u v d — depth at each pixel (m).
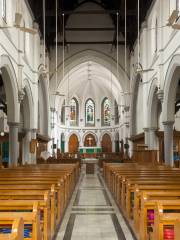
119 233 8.51
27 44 25.11
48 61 34.94
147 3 25.89
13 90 20.83
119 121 48.72
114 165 19.91
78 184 20.59
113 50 36.59
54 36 35.50
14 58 20.81
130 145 37.50
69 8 34.28
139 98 33.00
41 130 34.88
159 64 21.72
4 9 18.94
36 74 27.75
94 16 35.50
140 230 7.49
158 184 9.12
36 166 19.56
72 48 36.59
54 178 10.91
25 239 5.33
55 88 36.50
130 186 9.55
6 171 14.07
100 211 11.49
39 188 8.16
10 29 19.56
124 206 10.92
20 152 27.12
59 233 8.55
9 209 5.96
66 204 12.72
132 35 33.09
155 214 5.44
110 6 34.25
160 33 21.64
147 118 26.59
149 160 24.66
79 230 8.84
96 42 35.81
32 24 26.81
